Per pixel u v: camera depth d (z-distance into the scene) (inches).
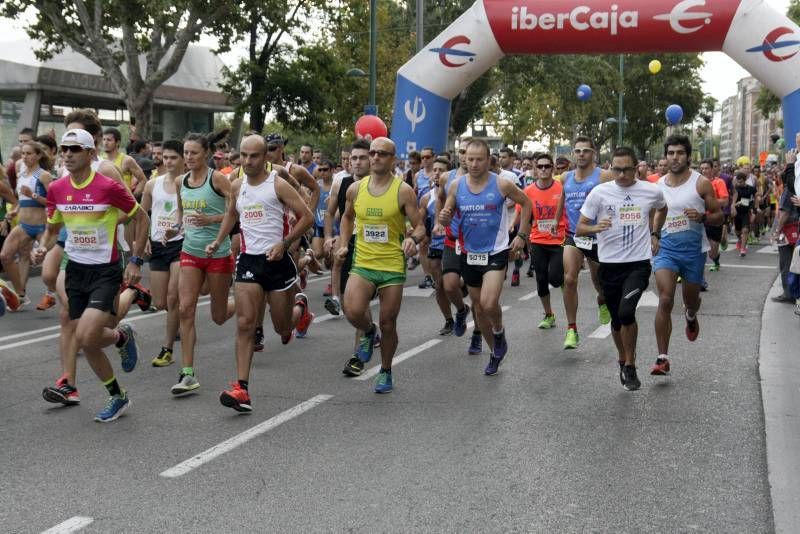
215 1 959.0
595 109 1927.9
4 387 271.0
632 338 265.1
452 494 178.9
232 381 281.1
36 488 181.0
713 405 252.2
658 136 2714.1
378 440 216.5
